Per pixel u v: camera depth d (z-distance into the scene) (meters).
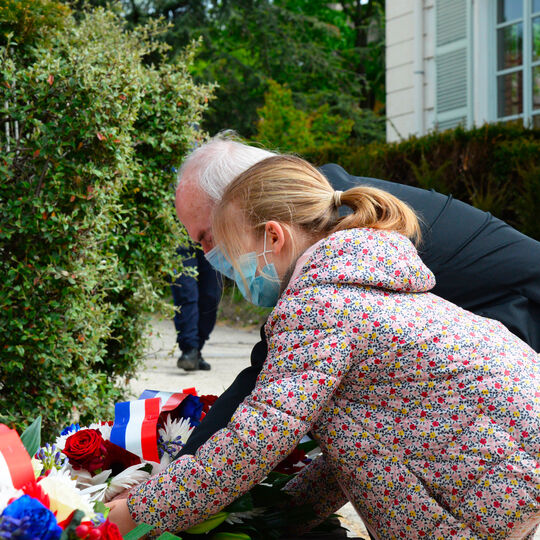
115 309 4.05
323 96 23.19
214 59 21.48
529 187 7.22
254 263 1.82
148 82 3.96
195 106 4.15
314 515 2.08
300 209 1.79
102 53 3.55
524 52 9.83
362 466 1.66
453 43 10.77
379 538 1.71
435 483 1.61
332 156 9.74
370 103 27.59
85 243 3.37
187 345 6.15
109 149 3.36
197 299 6.16
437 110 11.09
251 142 2.36
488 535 1.59
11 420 3.22
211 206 2.03
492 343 1.68
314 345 1.60
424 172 8.02
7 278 3.21
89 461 1.93
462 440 1.60
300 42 24.06
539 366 1.71
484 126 8.00
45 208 3.22
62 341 3.35
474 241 2.44
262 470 1.61
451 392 1.61
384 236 1.73
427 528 1.62
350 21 27.73
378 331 1.61
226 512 1.85
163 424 2.19
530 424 1.58
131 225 4.04
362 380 1.64
